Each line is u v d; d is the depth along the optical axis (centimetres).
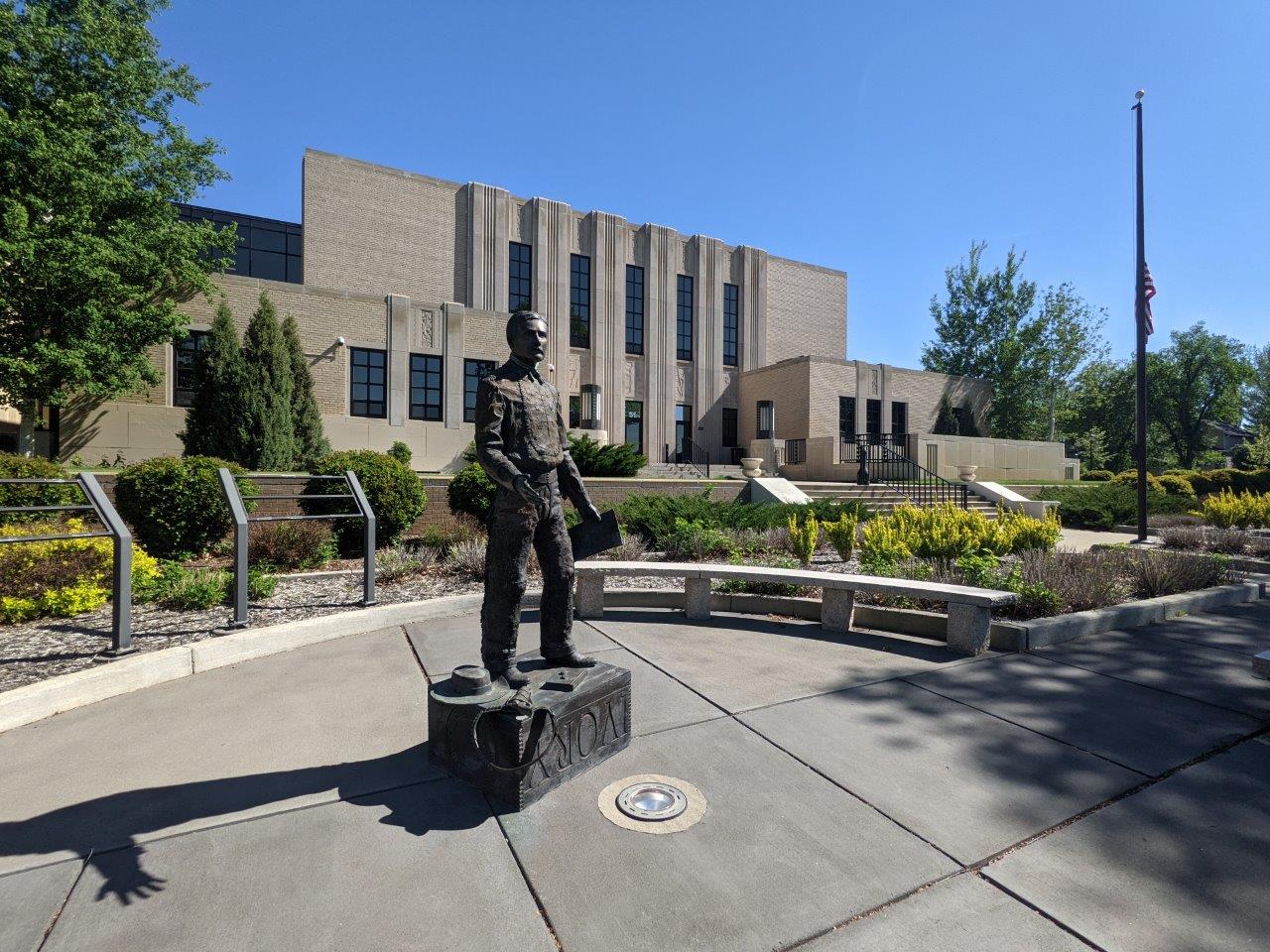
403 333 2055
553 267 2792
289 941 214
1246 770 337
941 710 417
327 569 889
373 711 415
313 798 305
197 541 923
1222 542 1230
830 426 2914
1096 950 210
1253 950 210
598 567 663
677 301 3138
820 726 391
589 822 285
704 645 572
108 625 578
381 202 2459
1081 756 352
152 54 1670
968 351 4356
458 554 907
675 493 1639
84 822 285
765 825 283
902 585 589
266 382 1616
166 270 1566
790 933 217
